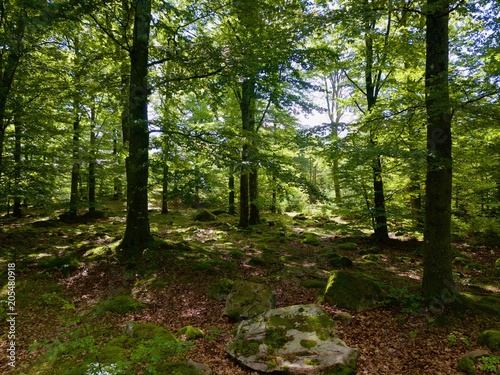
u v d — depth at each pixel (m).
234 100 14.73
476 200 11.34
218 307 6.30
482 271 8.51
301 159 15.17
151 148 9.46
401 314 5.62
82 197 21.33
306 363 4.05
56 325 5.69
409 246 11.17
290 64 8.41
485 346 4.58
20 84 10.23
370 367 4.18
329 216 20.05
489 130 7.58
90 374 3.16
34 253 9.61
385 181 11.67
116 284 7.41
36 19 6.98
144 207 9.34
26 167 11.15
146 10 8.30
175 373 3.84
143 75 8.83
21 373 4.22
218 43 9.61
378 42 10.21
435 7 5.11
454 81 5.72
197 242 11.65
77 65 10.31
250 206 16.47
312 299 6.57
